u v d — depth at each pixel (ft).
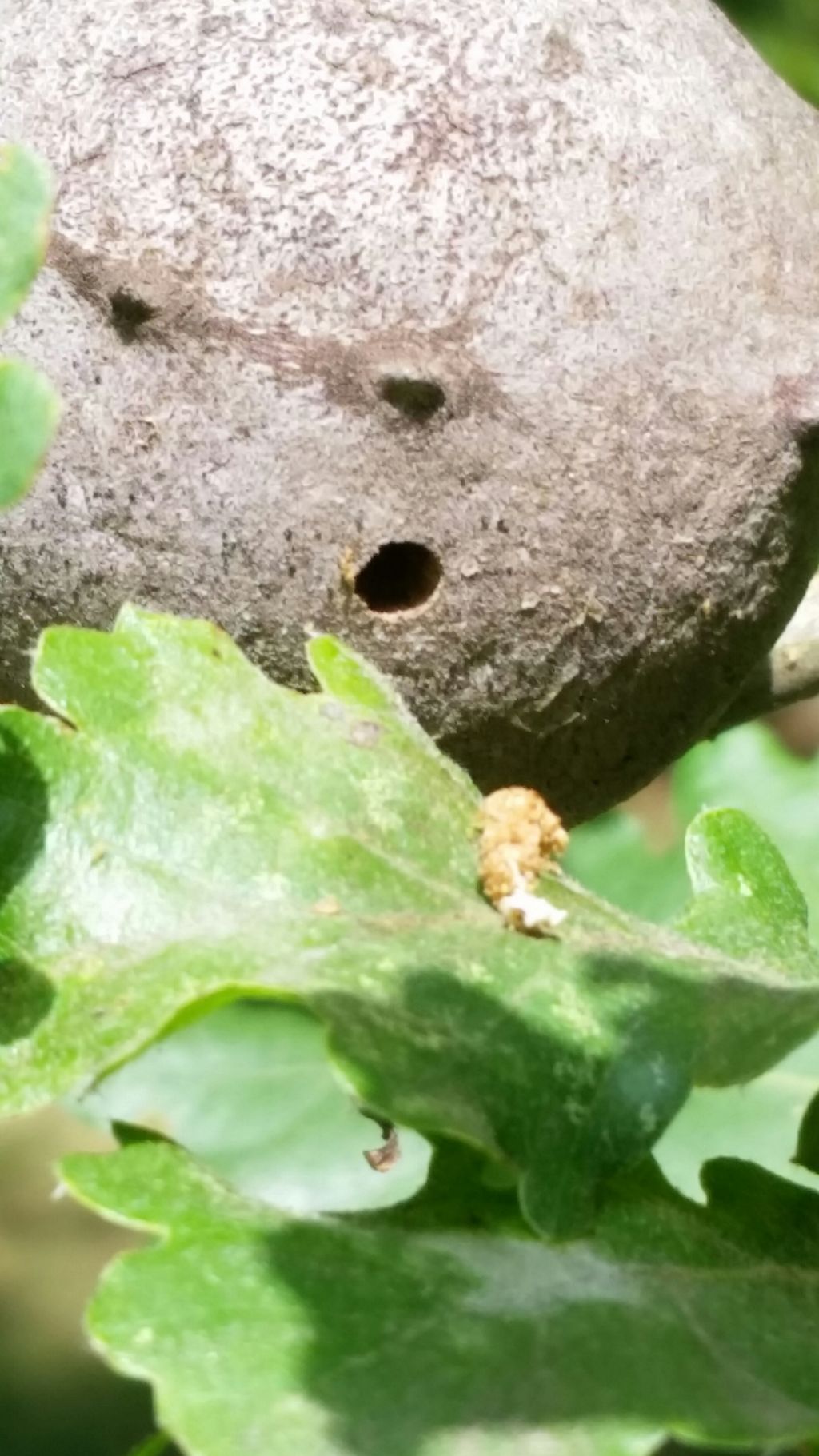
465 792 0.42
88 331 0.43
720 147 0.45
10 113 0.43
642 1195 0.39
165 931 0.38
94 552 0.43
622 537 0.44
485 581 0.44
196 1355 0.34
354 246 0.42
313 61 0.43
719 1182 0.40
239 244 0.42
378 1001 0.37
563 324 0.43
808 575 0.48
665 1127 0.37
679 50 0.45
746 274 0.45
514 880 0.40
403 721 0.42
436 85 0.43
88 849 0.39
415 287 0.42
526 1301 0.36
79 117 0.43
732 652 0.47
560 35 0.44
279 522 0.43
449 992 0.38
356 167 0.42
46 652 0.40
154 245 0.42
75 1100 0.41
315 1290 0.35
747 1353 0.36
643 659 0.46
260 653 0.44
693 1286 0.37
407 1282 0.36
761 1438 0.34
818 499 0.47
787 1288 0.38
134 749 0.40
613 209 0.43
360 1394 0.34
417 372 0.42
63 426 0.43
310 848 0.40
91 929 0.38
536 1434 0.34
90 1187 0.37
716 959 0.41
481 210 0.43
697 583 0.45
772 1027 0.39
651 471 0.44
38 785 0.39
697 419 0.44
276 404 0.42
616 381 0.43
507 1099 0.37
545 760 0.47
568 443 0.43
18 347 0.43
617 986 0.39
